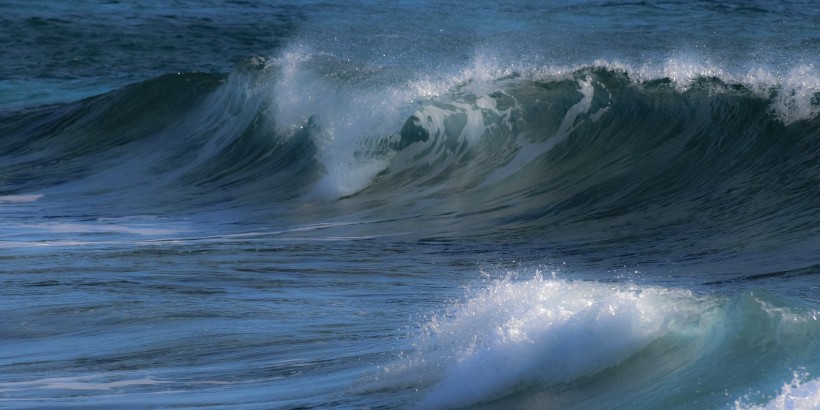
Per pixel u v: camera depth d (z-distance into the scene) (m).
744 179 46.47
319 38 117.62
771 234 37.97
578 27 116.50
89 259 38.62
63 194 61.09
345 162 58.34
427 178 55.69
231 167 64.44
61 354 25.91
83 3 146.25
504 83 60.34
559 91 58.59
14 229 48.19
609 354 18.42
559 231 42.59
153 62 110.31
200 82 78.38
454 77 62.53
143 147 72.38
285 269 36.41
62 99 94.44
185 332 27.45
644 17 124.12
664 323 18.69
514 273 34.97
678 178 48.66
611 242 39.56
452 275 34.97
